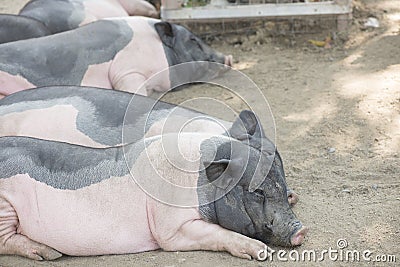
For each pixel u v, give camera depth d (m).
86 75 6.74
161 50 7.12
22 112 5.43
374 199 5.01
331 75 7.26
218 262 4.32
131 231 4.46
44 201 4.49
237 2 8.52
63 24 7.92
